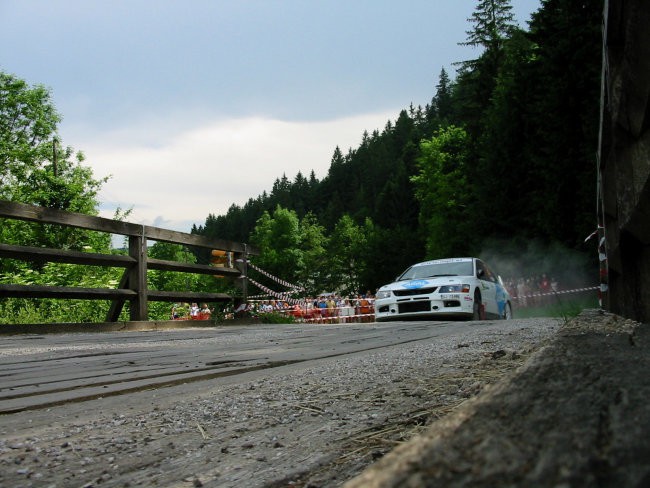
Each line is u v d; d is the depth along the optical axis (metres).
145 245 11.20
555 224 25.36
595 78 23.55
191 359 5.00
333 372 3.70
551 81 25.52
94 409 2.77
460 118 43.09
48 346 6.77
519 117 29.66
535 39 28.47
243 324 13.62
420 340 6.32
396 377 3.29
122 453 1.88
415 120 173.62
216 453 1.85
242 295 14.19
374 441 1.91
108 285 14.70
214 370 4.06
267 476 1.58
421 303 13.75
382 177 156.50
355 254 86.75
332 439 1.97
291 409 2.54
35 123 42.31
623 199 3.09
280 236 85.50
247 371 4.12
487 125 34.56
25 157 37.94
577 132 24.97
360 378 3.34
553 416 0.66
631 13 2.21
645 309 3.67
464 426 0.63
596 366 1.02
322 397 2.79
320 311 24.92
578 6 25.53
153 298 11.63
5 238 18.83
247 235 191.50
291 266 83.81
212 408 2.65
